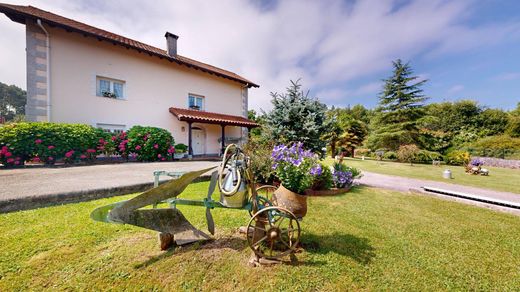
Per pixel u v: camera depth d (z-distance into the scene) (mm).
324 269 1999
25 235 2342
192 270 1906
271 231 2086
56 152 6789
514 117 21453
